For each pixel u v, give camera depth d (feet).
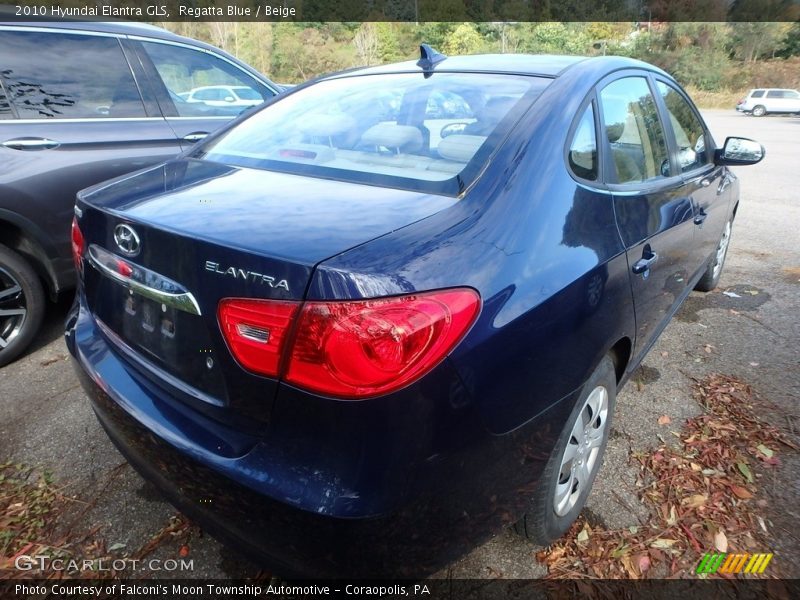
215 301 4.53
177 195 5.72
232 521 4.71
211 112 13.57
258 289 4.26
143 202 5.63
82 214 6.11
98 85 11.62
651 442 8.40
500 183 5.33
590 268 5.68
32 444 8.11
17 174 10.02
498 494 5.04
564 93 6.50
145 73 12.37
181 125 12.78
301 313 4.09
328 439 4.20
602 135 6.88
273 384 4.30
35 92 10.75
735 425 8.79
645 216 7.20
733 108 135.44
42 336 11.38
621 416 9.04
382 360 4.05
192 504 5.03
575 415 5.92
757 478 7.66
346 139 6.73
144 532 6.70
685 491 7.43
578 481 6.69
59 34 11.27
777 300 13.82
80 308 6.84
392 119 6.86
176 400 5.18
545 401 5.24
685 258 9.12
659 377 10.23
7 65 10.56
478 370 4.48
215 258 4.49
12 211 9.93
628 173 7.38
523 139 5.79
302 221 4.77
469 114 6.41
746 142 10.43
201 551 6.48
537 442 5.28
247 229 4.66
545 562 6.37
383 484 4.20
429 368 4.20
